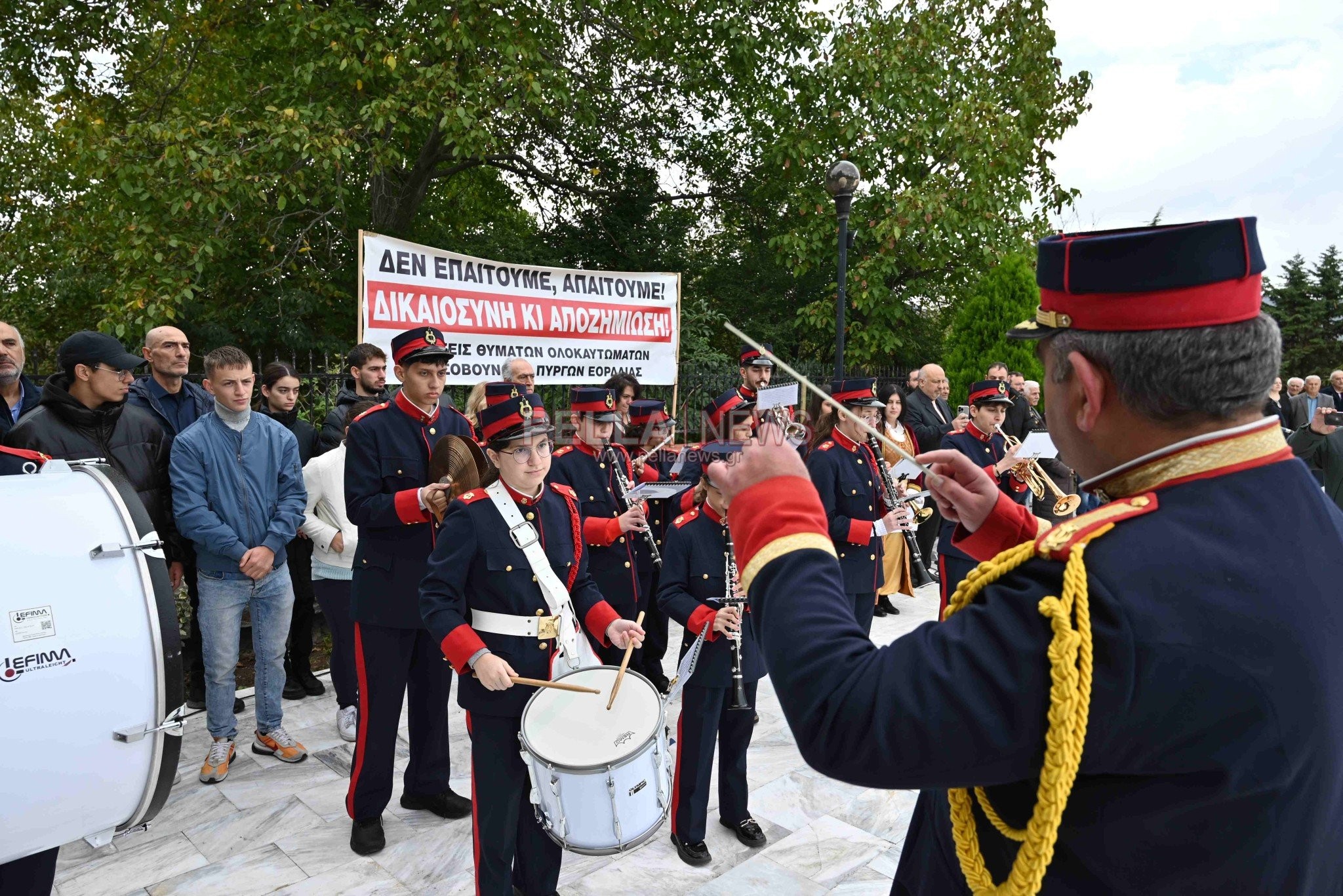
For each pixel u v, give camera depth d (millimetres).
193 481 4176
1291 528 890
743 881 3348
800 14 13844
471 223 16969
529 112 13367
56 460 2551
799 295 16297
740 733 3641
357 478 3781
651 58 14000
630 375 6891
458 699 2936
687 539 3648
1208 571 836
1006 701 826
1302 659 813
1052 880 928
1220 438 933
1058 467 6637
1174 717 800
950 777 858
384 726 3584
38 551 2258
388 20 11008
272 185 9914
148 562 2473
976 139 13133
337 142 9641
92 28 12609
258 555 4195
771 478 1086
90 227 12445
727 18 12977
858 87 13461
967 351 11945
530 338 7070
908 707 852
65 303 12758
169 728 2438
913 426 8625
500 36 10633
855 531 4773
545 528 3102
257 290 12406
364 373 5734
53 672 2217
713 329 15766
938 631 915
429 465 3881
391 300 6258
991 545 1440
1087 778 882
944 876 1165
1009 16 14461
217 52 12930
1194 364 898
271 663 4426
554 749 2562
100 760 2305
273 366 5566
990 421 5844
